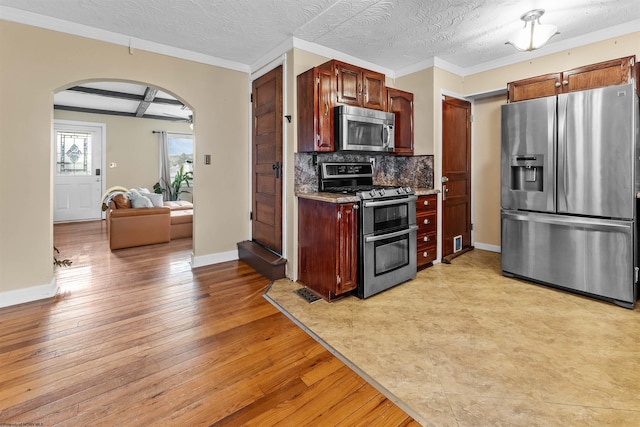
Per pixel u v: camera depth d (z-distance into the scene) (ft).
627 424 4.19
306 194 9.27
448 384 5.10
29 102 8.24
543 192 8.93
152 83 10.09
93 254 13.10
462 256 12.75
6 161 8.02
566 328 6.80
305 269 9.53
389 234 9.05
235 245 12.44
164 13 8.17
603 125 7.80
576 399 4.68
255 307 8.09
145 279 10.12
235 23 8.72
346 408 4.62
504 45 10.29
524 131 9.21
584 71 9.18
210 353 6.01
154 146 24.48
